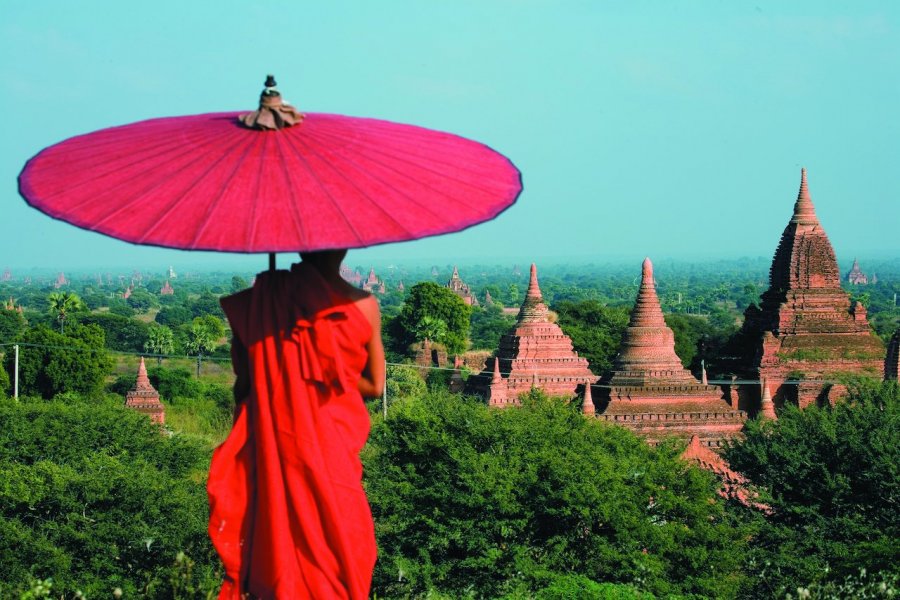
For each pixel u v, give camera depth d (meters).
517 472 33.94
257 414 6.46
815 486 38.38
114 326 141.12
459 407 38.31
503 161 7.14
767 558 34.50
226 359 94.69
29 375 85.31
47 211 6.07
